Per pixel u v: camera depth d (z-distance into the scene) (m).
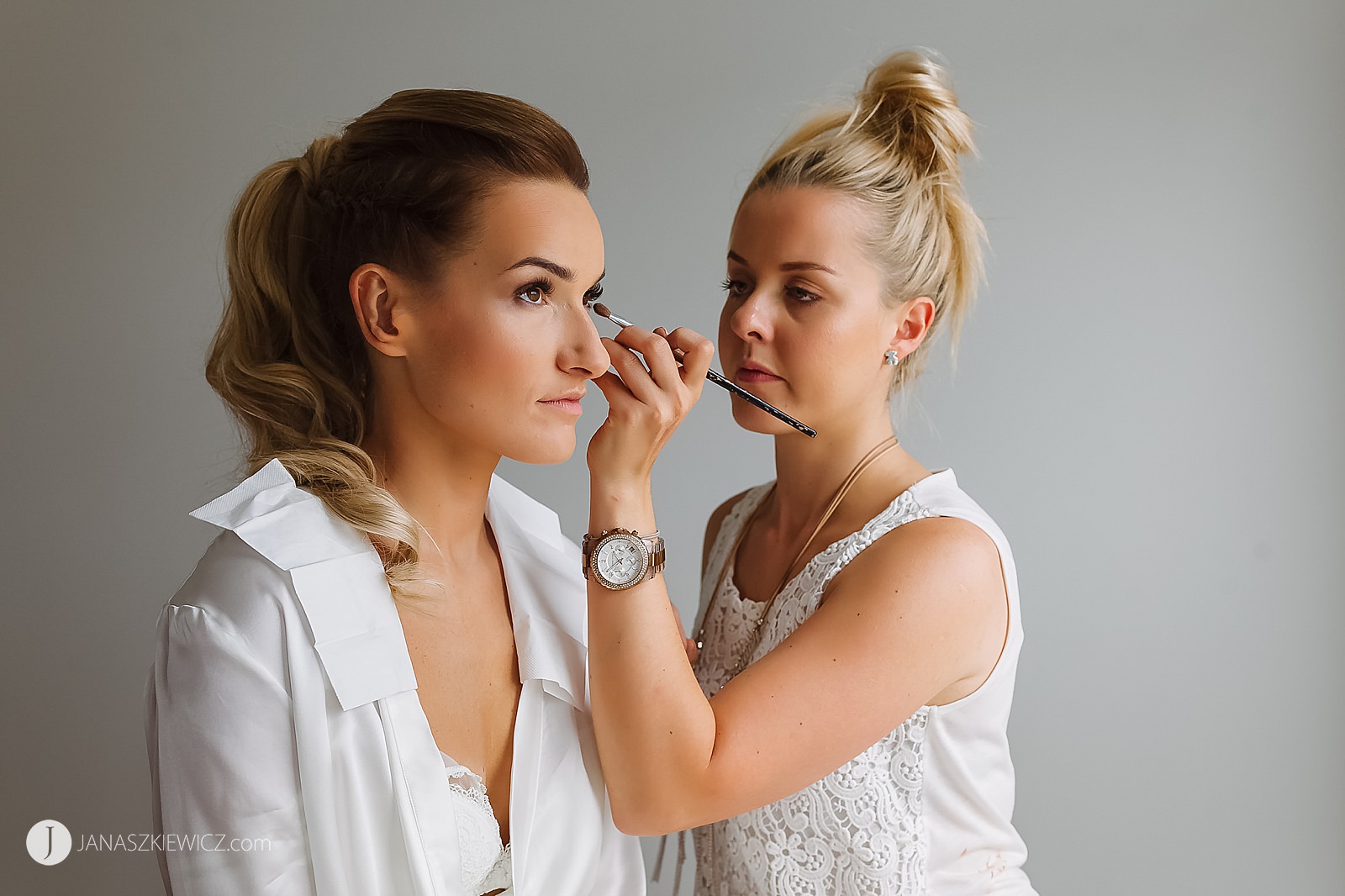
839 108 1.35
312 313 0.96
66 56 2.03
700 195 2.14
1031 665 2.15
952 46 2.09
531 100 2.12
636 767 1.00
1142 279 2.09
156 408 2.06
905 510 1.19
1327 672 2.10
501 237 0.87
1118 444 2.11
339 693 0.84
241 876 0.81
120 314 2.05
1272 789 2.12
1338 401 2.06
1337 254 2.04
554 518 1.19
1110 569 2.13
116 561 2.07
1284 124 2.04
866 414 1.28
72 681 2.06
